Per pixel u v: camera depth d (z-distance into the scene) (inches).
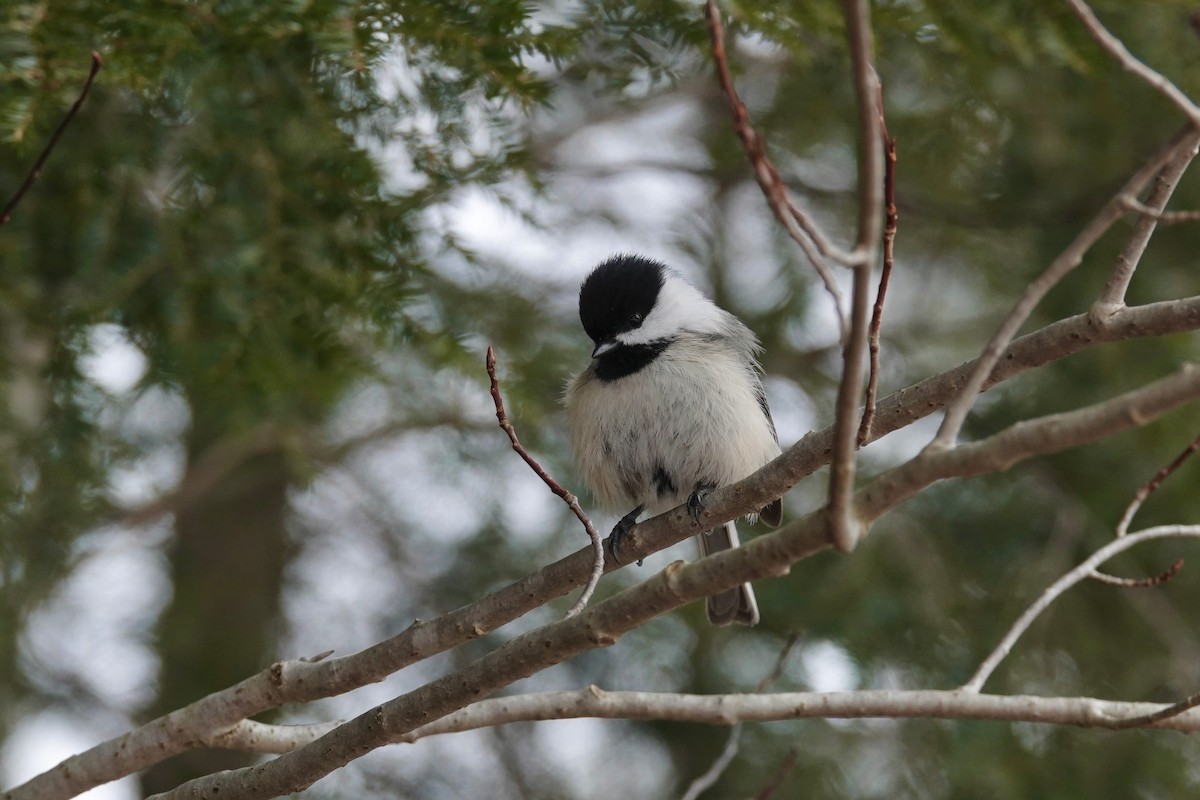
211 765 523.5
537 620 498.0
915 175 495.2
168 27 268.4
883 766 466.9
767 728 473.1
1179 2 321.1
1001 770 444.5
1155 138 458.3
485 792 511.2
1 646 401.1
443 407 502.9
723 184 570.9
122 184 346.3
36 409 398.0
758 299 541.3
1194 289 459.8
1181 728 242.5
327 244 339.0
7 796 261.1
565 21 327.6
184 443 504.4
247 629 535.2
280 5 268.7
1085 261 474.0
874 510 176.7
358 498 549.0
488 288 430.3
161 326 360.5
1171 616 470.0
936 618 466.9
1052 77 436.1
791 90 467.8
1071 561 473.7
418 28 279.7
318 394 382.0
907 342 534.3
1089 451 476.7
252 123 320.8
